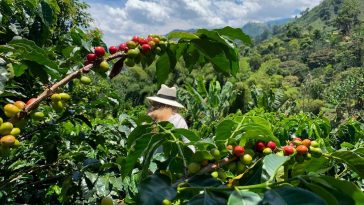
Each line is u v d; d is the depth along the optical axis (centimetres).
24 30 291
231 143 179
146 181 138
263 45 14525
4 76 185
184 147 171
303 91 7469
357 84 5697
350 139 591
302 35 14562
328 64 11319
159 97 476
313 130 583
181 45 212
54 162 288
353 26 13788
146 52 197
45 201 359
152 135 169
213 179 143
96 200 286
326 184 129
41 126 274
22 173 289
